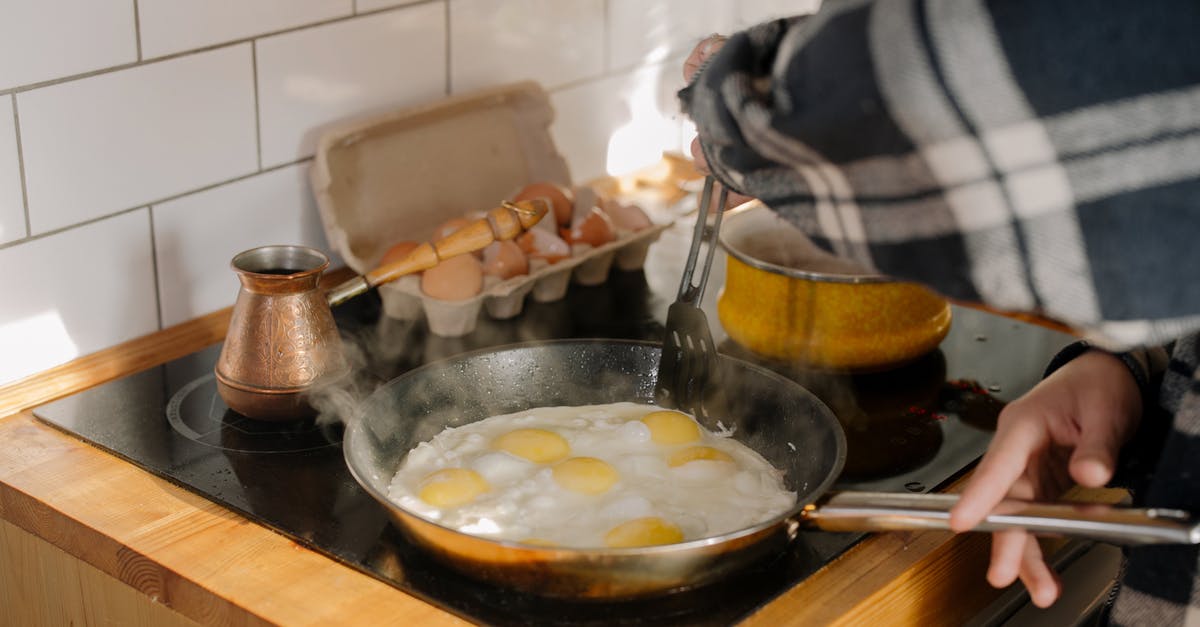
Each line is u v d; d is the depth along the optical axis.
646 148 1.90
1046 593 0.86
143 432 1.12
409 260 1.20
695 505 0.99
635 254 1.53
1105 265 0.63
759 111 0.69
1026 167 0.62
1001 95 0.61
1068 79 0.60
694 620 0.86
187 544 0.95
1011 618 1.08
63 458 1.08
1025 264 0.64
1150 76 0.60
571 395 1.18
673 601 0.88
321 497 1.02
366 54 1.46
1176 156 0.61
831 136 0.66
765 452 1.09
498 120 1.62
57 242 1.22
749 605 0.88
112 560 0.96
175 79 1.28
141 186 1.28
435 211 1.54
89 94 1.21
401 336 1.35
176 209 1.32
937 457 1.11
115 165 1.25
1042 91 0.61
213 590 0.90
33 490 1.03
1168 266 0.63
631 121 1.86
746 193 0.76
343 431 1.13
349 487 1.03
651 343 1.17
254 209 1.40
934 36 0.61
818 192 0.70
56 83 1.17
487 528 0.95
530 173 1.65
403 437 1.08
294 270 1.15
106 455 1.09
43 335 1.23
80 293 1.25
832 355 1.24
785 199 0.72
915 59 0.62
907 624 0.97
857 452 1.12
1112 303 0.64
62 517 0.99
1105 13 0.60
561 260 1.42
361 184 1.47
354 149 1.46
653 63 1.86
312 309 1.11
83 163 1.22
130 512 1.00
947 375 1.28
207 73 1.30
